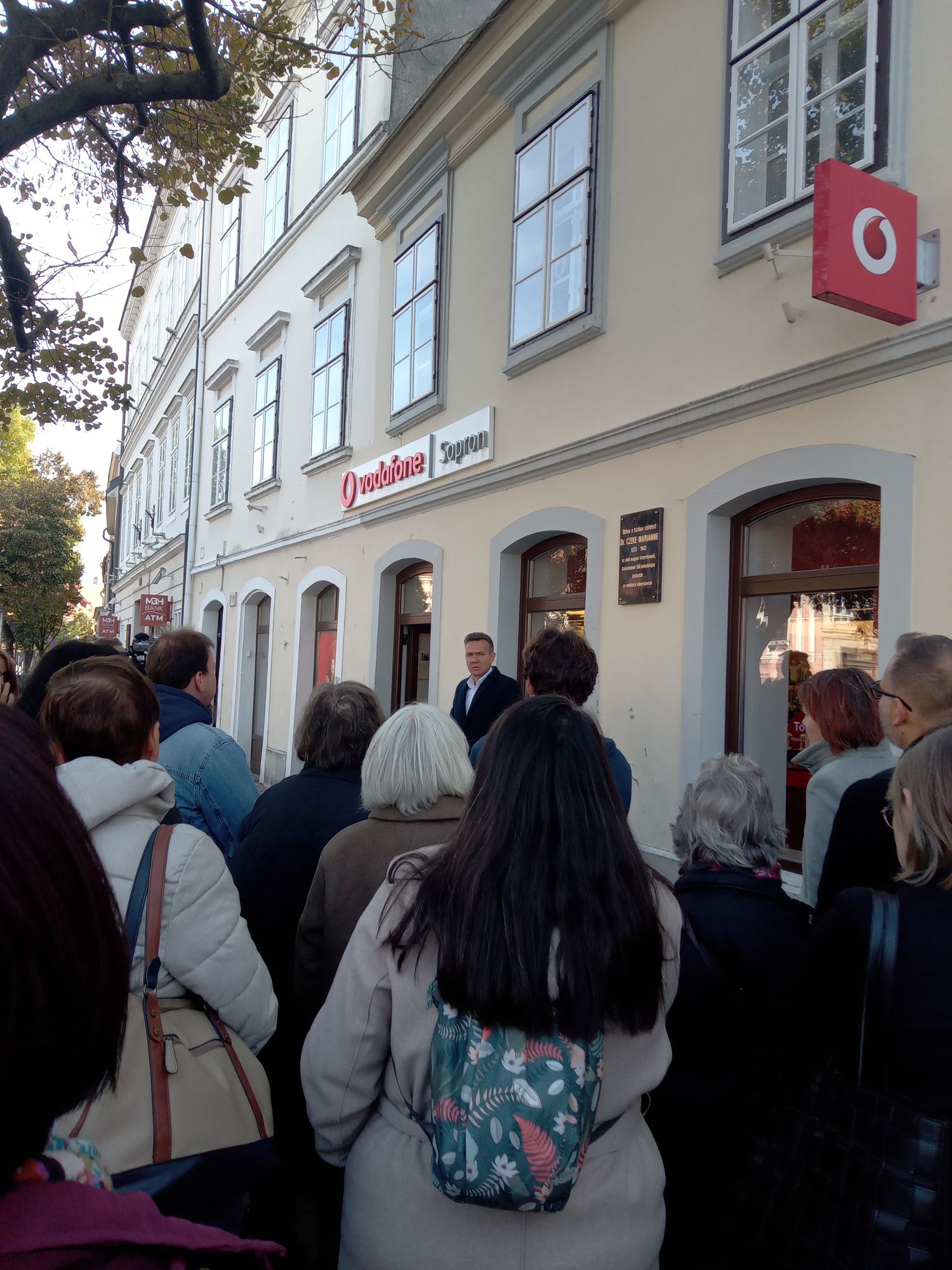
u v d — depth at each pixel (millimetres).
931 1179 1345
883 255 3529
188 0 3947
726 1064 1909
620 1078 1342
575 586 6309
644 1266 1343
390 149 8578
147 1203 659
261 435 12875
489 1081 1152
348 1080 1438
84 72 5566
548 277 6285
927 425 3641
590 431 5789
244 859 2387
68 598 24266
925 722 2076
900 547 3721
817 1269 1416
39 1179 621
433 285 7914
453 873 1295
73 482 29031
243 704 13266
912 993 1429
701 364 4879
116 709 1863
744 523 4828
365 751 2484
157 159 6129
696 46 5047
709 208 4883
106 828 1612
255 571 12906
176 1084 1465
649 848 5059
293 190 12133
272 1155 1505
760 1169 1589
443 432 7598
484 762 1374
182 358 18609
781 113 4504
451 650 7430
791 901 2004
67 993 598
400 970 1372
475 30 6738
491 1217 1281
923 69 3721
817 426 4160
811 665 4453
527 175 6582
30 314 5477
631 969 1239
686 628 4902
